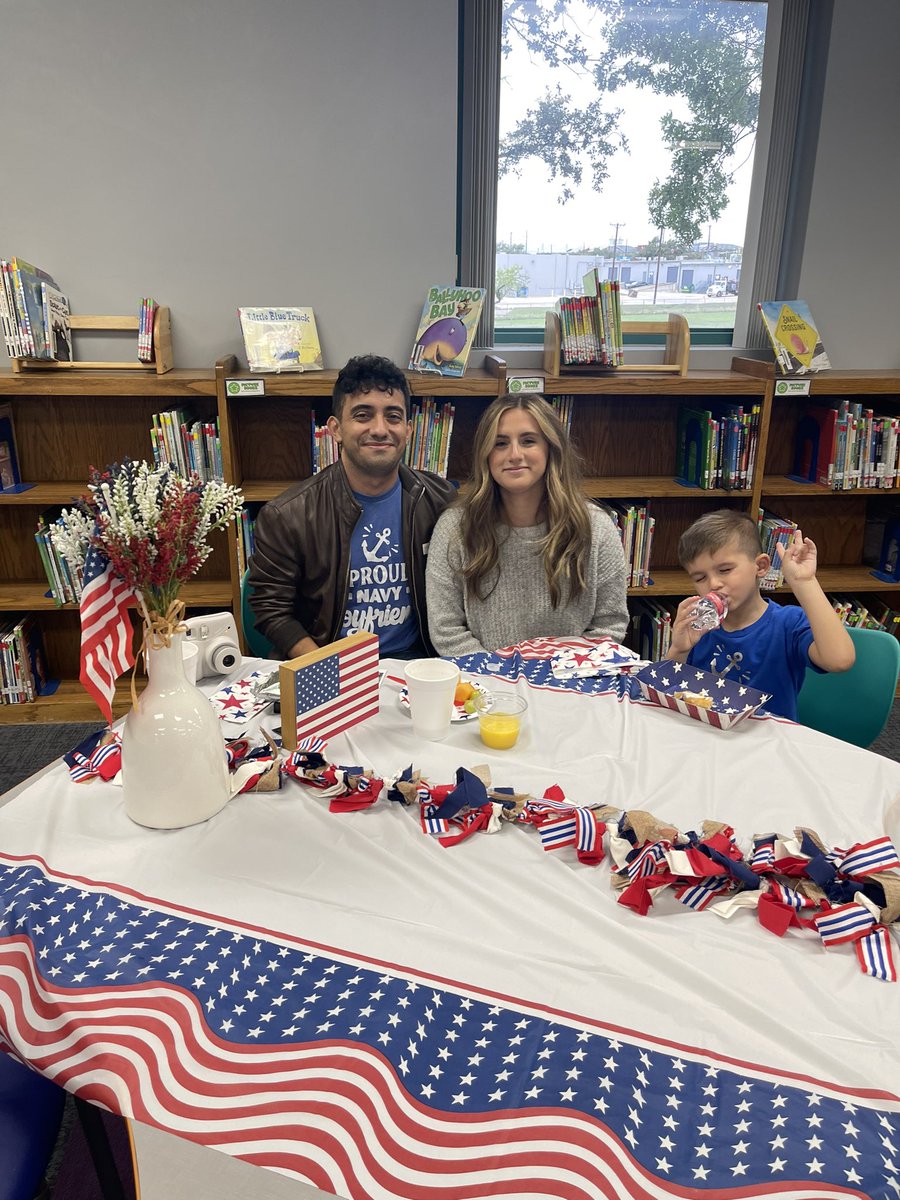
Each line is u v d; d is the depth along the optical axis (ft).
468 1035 2.71
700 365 10.87
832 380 9.72
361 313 9.95
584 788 4.16
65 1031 2.74
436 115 9.38
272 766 4.16
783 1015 2.79
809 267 10.40
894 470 10.14
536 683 5.38
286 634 7.02
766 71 10.15
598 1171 2.26
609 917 3.26
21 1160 3.02
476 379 9.37
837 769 4.33
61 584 9.73
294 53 9.05
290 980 2.94
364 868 3.56
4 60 8.82
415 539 7.21
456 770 4.24
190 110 9.12
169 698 3.78
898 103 9.91
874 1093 2.49
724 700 4.91
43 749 9.50
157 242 9.51
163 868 3.55
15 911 3.26
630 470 10.93
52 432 10.11
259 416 10.19
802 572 5.48
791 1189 2.21
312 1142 2.34
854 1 9.52
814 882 3.31
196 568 3.79
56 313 9.16
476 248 10.34
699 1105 2.46
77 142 9.12
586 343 9.41
